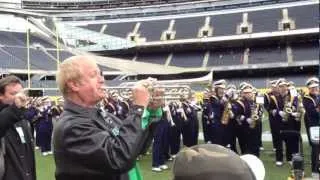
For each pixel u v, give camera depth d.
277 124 12.46
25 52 51.78
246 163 1.42
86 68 2.63
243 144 13.57
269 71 53.06
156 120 2.55
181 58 57.09
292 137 12.41
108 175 2.43
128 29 61.88
